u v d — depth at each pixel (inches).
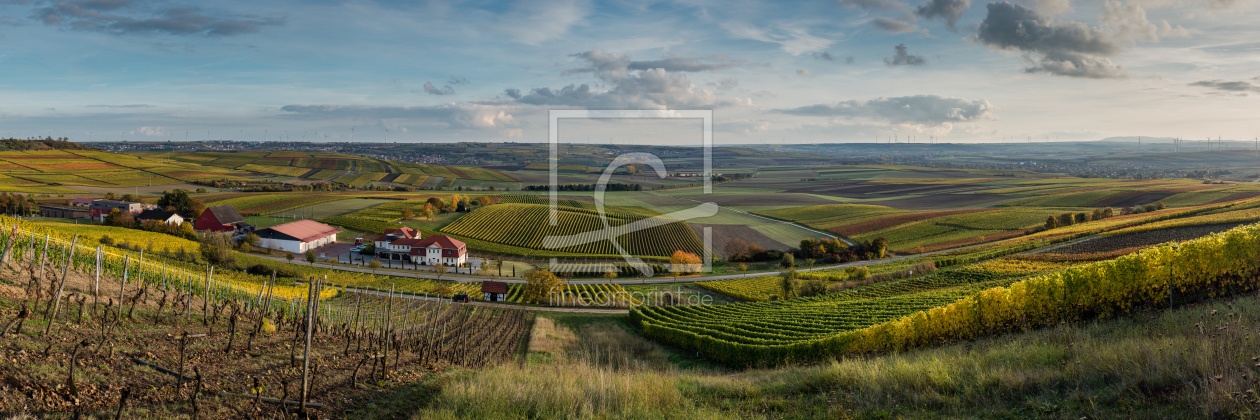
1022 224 3951.8
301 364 501.0
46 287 593.6
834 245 3213.6
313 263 3075.8
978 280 2193.7
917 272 2517.2
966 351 605.6
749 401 445.7
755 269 2800.2
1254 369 313.4
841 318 1336.1
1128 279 694.5
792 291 2076.8
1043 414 330.6
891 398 402.9
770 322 1337.4
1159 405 304.5
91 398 337.7
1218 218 2918.3
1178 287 692.1
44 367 359.6
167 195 4318.4
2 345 379.9
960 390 395.9
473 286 2406.5
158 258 1903.3
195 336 547.2
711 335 1208.2
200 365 447.2
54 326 461.4
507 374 500.7
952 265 2709.2
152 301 685.9
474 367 679.7
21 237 872.9
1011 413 342.0
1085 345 443.5
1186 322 497.0
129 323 539.5
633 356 1175.6
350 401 423.5
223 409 363.3
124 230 2979.8
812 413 401.1
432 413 393.1
